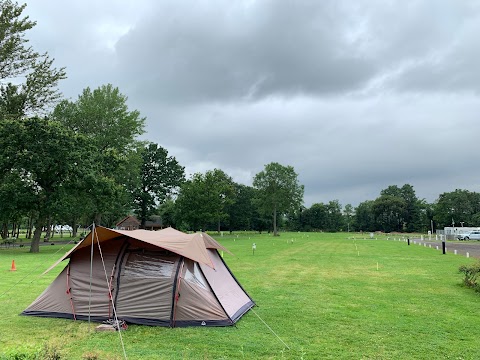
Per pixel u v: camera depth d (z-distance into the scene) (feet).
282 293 48.83
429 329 33.27
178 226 264.93
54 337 30.48
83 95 178.50
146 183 275.18
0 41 95.45
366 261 87.81
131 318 34.27
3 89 105.50
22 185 115.24
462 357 26.76
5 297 45.14
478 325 34.47
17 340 29.73
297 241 184.24
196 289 34.71
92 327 33.24
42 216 118.83
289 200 279.69
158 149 278.26
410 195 449.06
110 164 136.67
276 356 26.61
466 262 85.10
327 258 94.99
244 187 328.49
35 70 106.52
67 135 116.98
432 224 359.87
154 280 34.71
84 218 232.12
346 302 43.78
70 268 36.81
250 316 37.45
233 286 41.86
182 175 284.61
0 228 235.40
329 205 418.31
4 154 110.22
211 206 224.33
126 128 178.81
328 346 28.86
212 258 42.14
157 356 26.32
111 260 36.19
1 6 95.55
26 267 74.64
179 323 33.88
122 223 279.08
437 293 49.16
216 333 31.76
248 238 222.28
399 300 44.91
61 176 120.06
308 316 37.50
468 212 356.18
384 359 26.27
